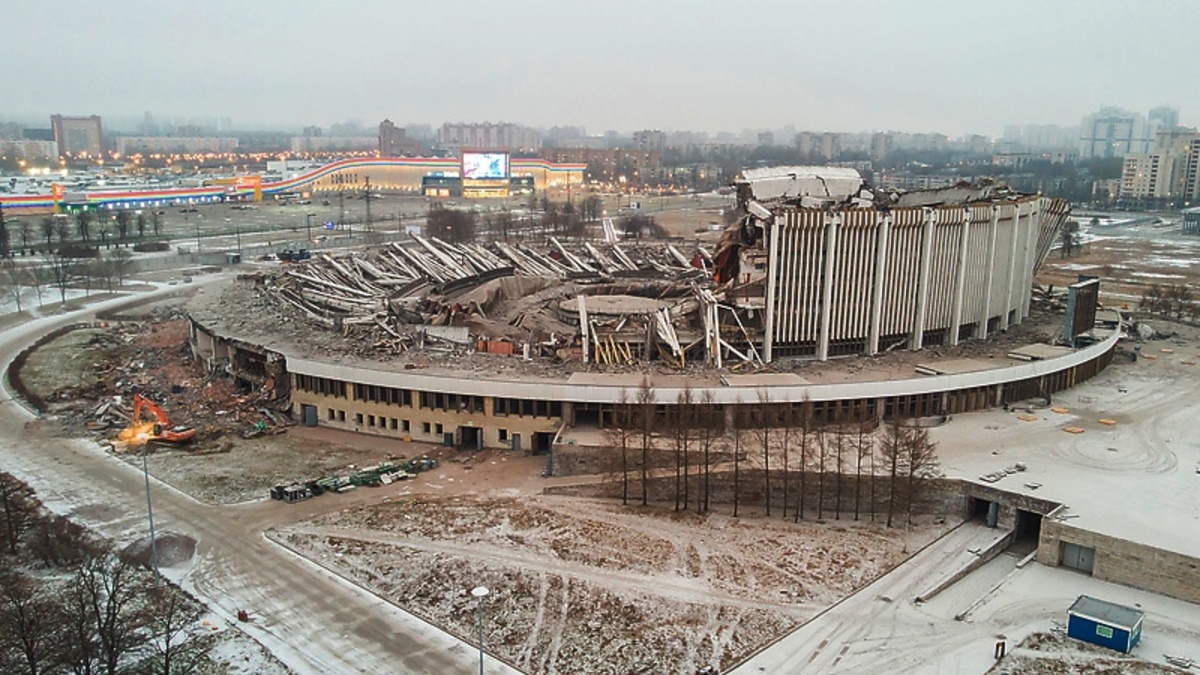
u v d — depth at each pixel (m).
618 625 67.62
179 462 100.69
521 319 141.75
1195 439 102.25
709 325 117.88
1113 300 199.88
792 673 62.09
